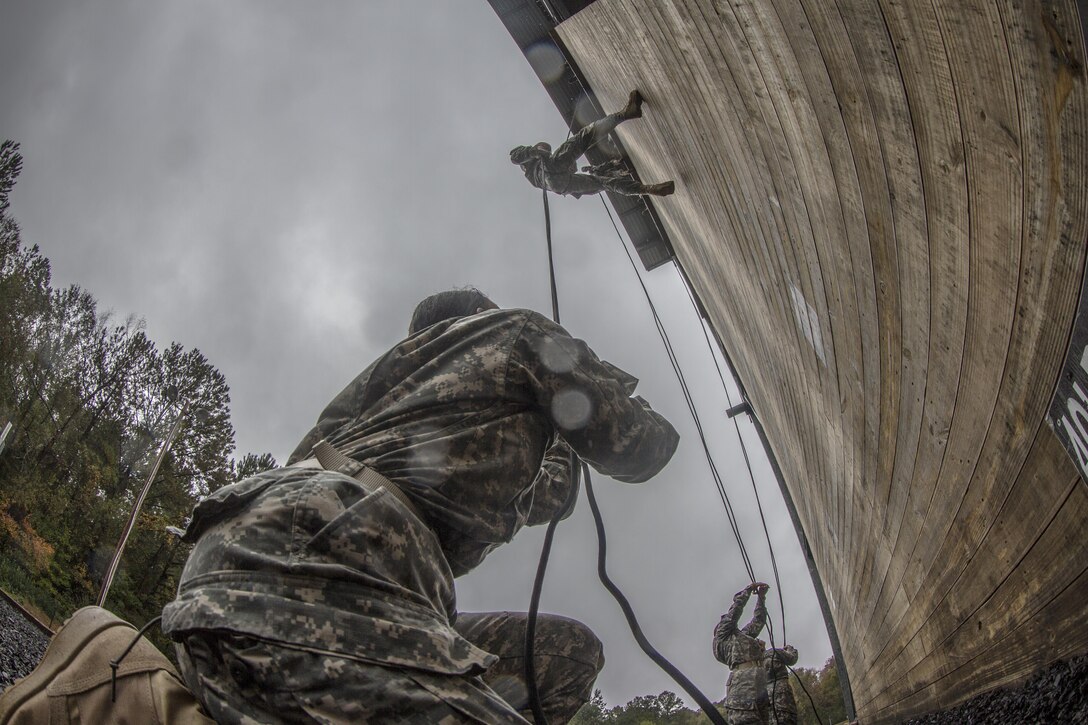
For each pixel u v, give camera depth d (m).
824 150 2.98
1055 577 2.35
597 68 6.18
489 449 1.27
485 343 1.35
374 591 1.04
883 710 7.13
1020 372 2.09
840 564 7.48
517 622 1.65
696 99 4.22
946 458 3.06
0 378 39.19
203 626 1.00
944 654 4.18
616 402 1.37
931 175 2.22
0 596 11.94
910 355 3.05
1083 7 1.21
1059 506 2.14
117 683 1.09
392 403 1.31
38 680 1.11
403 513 1.15
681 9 3.54
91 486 39.69
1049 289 1.76
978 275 2.16
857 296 3.44
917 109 2.11
